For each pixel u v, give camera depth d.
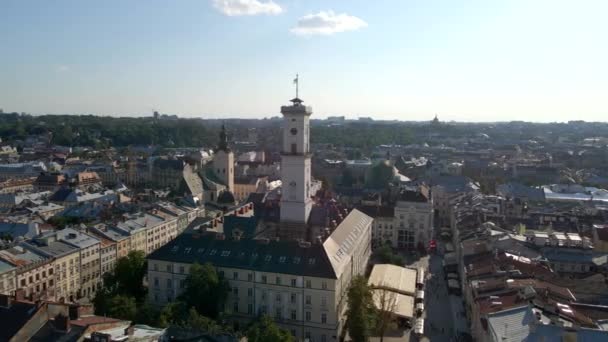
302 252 152.12
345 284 164.25
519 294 123.81
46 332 90.06
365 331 136.38
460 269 195.62
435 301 184.38
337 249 163.62
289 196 182.50
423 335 155.12
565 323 106.12
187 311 132.50
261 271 149.62
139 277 164.62
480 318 125.31
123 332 93.31
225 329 117.31
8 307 94.19
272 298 149.50
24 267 157.50
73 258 180.00
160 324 118.62
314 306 145.75
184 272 157.38
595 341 96.88
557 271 167.75
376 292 164.38
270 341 115.50
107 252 199.50
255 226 183.88
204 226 182.62
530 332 101.81
